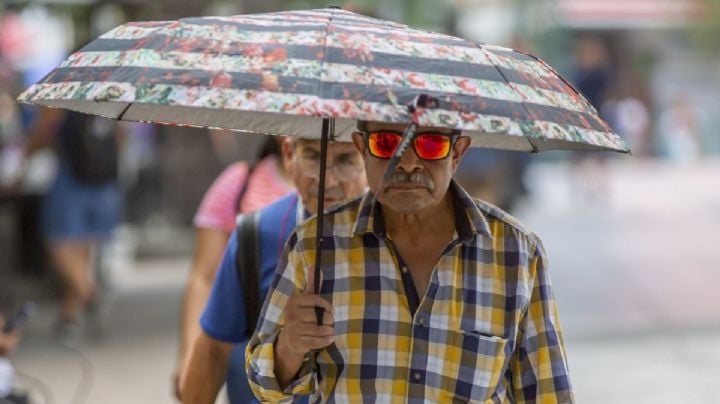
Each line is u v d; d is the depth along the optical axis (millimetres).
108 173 28828
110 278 35344
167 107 10234
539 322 9594
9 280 33625
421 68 8188
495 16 84438
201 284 14078
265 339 9625
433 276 9312
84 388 22719
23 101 8625
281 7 38562
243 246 11492
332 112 7680
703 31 96688
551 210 57094
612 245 44500
